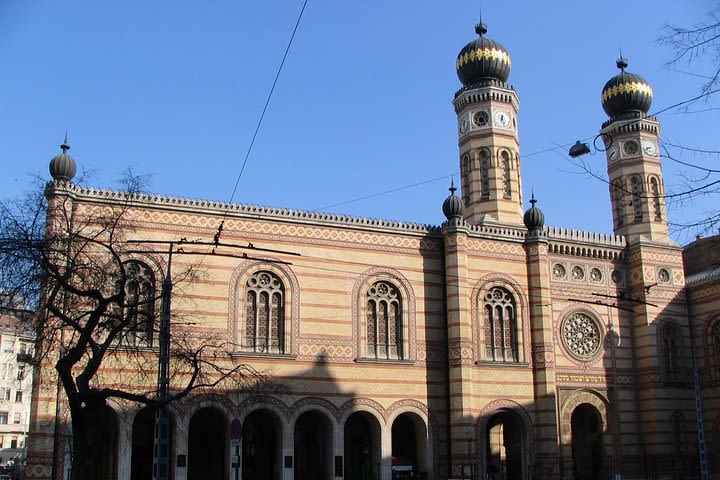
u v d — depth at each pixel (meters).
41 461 30.75
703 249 48.62
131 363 33.06
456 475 37.88
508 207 46.97
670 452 43.59
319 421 39.53
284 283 37.34
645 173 49.03
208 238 36.19
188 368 33.44
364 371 38.00
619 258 46.59
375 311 39.22
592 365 44.19
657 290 46.09
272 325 36.88
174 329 30.95
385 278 39.59
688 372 45.66
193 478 37.12
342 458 36.62
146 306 30.03
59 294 26.17
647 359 44.84
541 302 42.00
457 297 39.84
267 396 34.66
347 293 38.56
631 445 44.06
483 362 40.22
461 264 40.38
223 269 36.12
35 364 26.73
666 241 47.69
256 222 37.38
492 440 42.81
